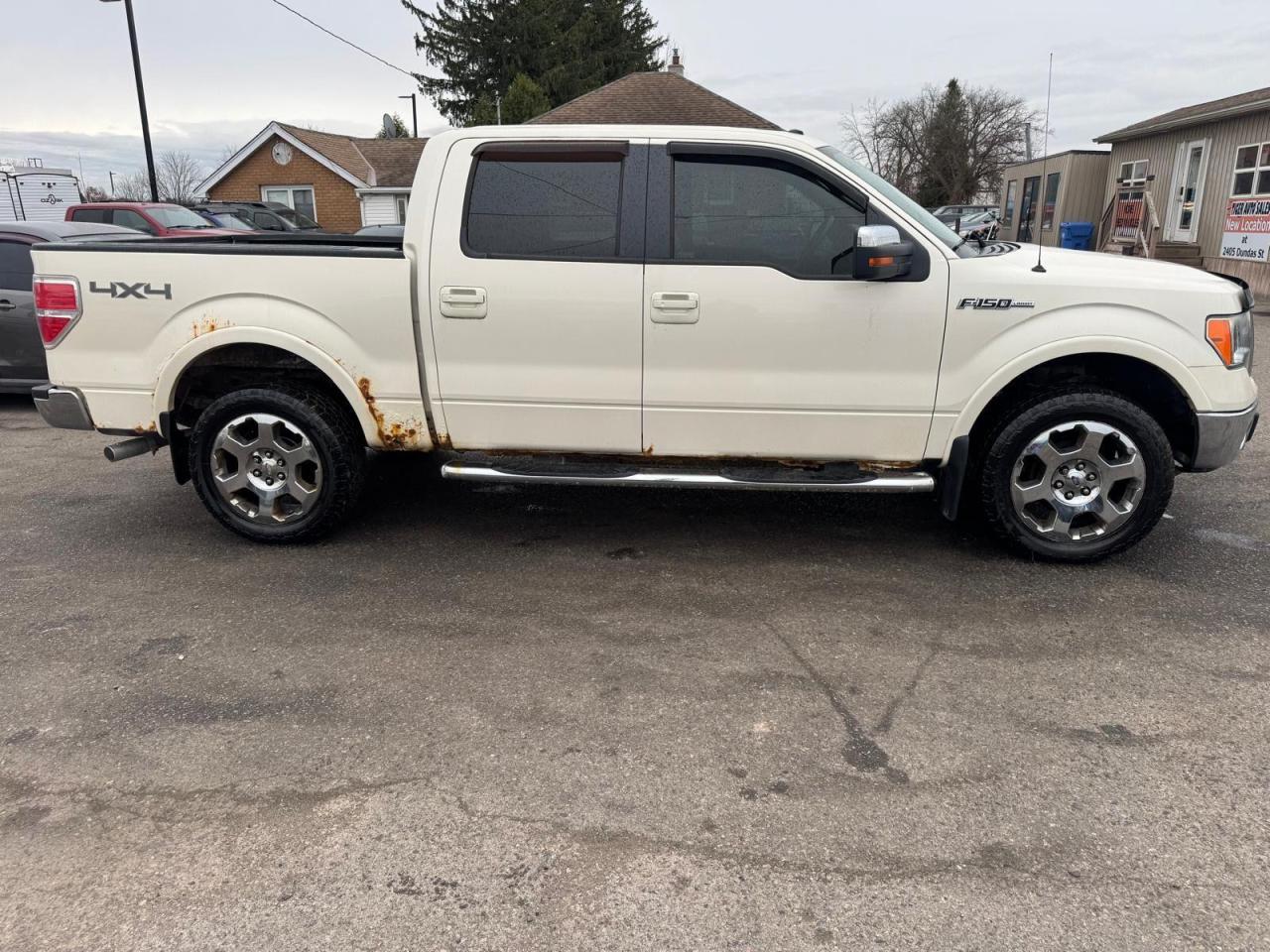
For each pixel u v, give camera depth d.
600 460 4.44
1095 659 3.46
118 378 4.44
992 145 51.44
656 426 4.23
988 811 2.61
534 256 4.09
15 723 3.09
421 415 4.34
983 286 3.93
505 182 4.11
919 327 3.98
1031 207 26.69
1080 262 4.32
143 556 4.58
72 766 2.86
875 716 3.10
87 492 5.67
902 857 2.44
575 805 2.66
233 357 4.46
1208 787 2.71
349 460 4.52
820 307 3.99
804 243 4.02
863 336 4.01
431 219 4.14
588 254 4.07
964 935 2.17
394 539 4.79
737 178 4.02
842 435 4.16
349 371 4.28
